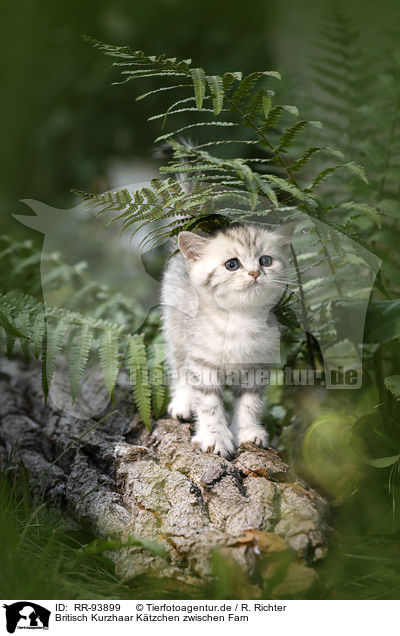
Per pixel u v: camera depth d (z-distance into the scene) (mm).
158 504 1220
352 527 1244
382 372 1324
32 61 2848
